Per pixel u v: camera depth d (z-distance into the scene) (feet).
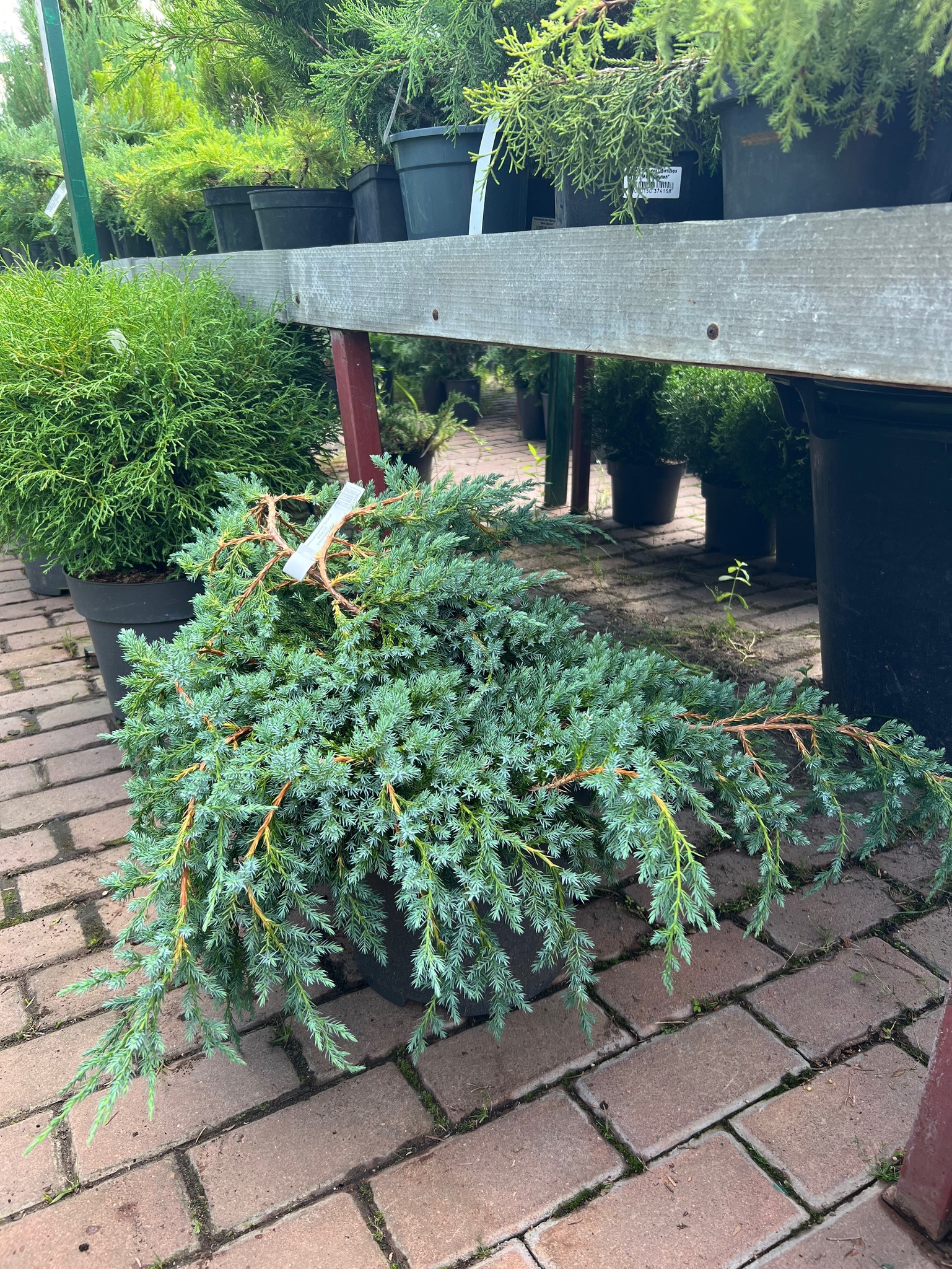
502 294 4.91
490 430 21.22
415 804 3.67
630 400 12.82
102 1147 4.21
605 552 12.44
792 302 3.22
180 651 4.35
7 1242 3.79
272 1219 3.86
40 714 8.70
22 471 6.92
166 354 7.29
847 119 3.46
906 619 6.39
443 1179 3.97
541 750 4.01
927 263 2.77
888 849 6.17
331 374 9.41
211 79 12.87
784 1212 3.77
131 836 3.95
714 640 9.30
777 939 5.35
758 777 4.33
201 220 12.23
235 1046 4.32
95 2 18.39
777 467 10.41
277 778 3.61
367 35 8.75
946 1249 3.59
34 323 7.17
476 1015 4.84
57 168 15.51
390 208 8.38
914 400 5.61
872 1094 4.31
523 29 6.19
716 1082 4.42
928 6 2.80
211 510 7.07
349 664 4.09
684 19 2.88
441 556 4.78
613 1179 3.95
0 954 5.53
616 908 5.70
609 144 4.20
